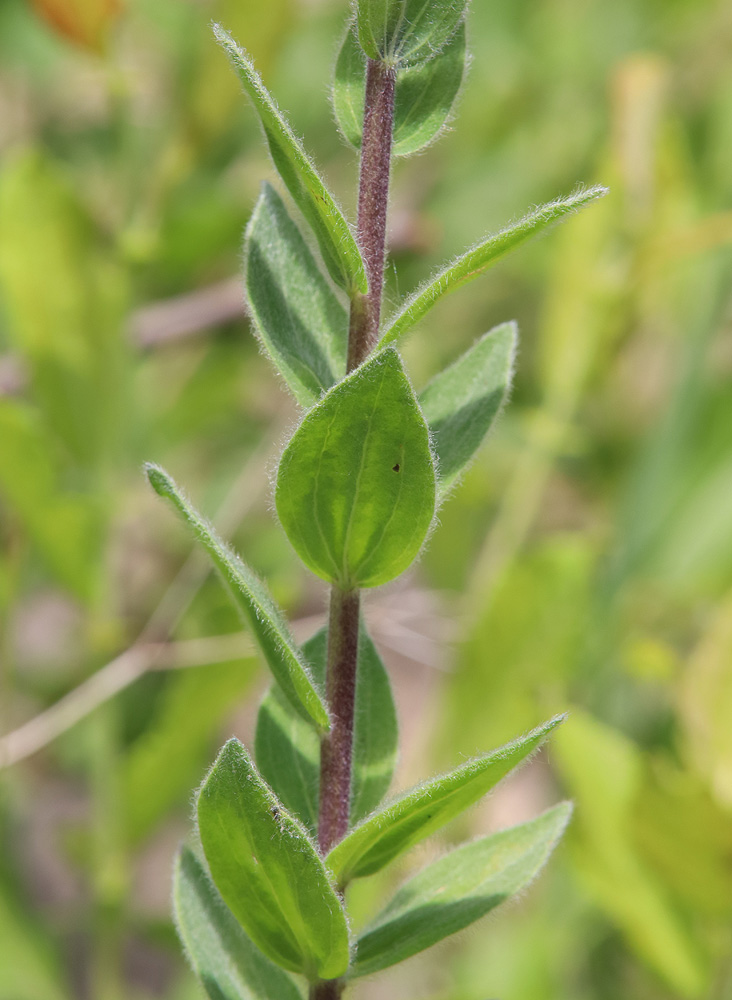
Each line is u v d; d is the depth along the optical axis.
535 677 0.53
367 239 0.31
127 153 0.55
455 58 0.32
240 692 0.50
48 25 0.53
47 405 0.52
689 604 0.59
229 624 0.50
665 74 0.58
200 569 0.54
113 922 0.52
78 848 0.54
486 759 0.30
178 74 0.58
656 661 0.53
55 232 0.51
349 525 0.31
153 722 0.57
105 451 0.53
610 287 0.58
